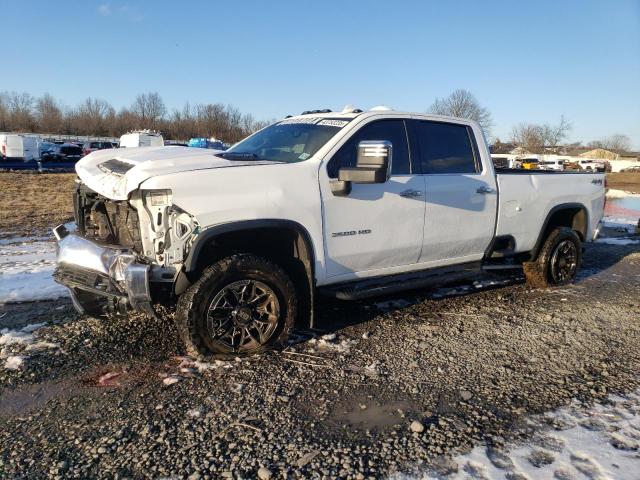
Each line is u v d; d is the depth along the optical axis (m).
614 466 2.72
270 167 3.95
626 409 3.34
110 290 3.73
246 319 3.89
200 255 3.95
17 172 29.28
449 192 4.98
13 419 3.11
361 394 3.47
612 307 5.55
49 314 4.88
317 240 4.12
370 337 4.47
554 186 6.05
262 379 3.63
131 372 3.72
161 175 3.54
